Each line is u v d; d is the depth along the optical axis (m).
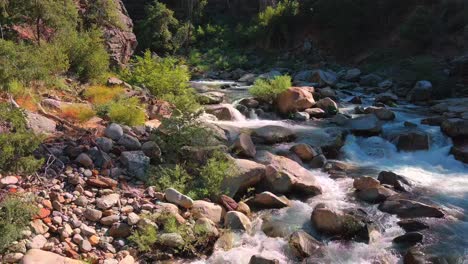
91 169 7.11
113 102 10.19
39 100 9.34
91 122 9.09
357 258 5.84
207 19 38.38
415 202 7.19
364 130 11.34
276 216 6.92
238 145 8.86
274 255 5.85
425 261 5.60
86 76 12.72
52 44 12.40
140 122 9.59
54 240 5.50
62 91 10.93
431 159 10.09
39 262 4.98
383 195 7.59
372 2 27.50
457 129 10.88
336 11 28.16
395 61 23.20
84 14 16.84
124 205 6.46
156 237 5.88
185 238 5.96
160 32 32.91
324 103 13.79
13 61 8.59
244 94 17.12
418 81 18.03
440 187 8.36
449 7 24.75
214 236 6.13
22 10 12.00
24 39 12.28
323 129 11.49
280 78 14.80
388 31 26.45
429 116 13.47
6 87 8.46
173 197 6.74
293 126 12.01
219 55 31.19
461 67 18.67
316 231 6.50
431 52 23.12
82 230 5.75
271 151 9.66
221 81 23.41
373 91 18.55
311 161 9.37
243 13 38.81
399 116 13.45
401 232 6.50
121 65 17.23
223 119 12.43
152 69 14.03
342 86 19.30
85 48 12.85
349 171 9.15
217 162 7.82
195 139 8.32
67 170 6.86
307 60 28.34
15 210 5.41
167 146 8.23
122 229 5.92
